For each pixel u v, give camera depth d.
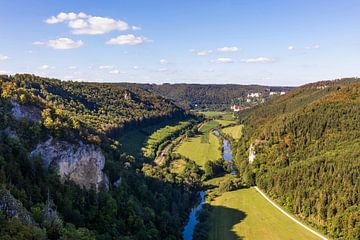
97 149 110.12
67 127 108.00
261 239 125.19
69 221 85.06
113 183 116.88
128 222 104.19
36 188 81.00
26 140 93.94
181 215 140.75
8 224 59.28
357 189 132.50
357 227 119.81
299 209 146.00
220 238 125.06
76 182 103.44
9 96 104.56
